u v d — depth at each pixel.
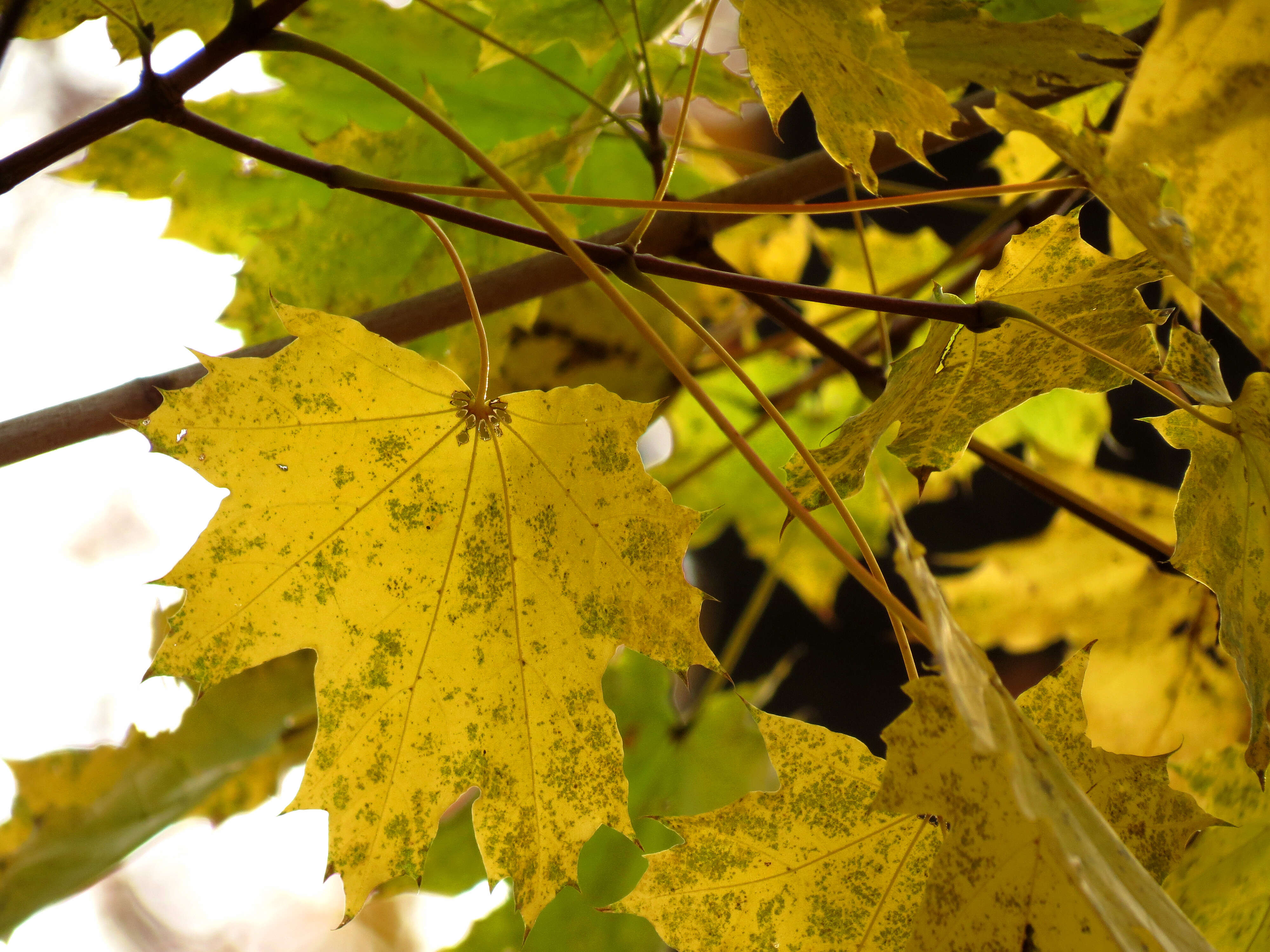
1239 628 0.52
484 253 0.66
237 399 0.51
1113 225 0.66
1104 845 0.46
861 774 0.51
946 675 0.44
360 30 0.65
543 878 0.53
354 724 0.52
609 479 0.53
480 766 0.53
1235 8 0.45
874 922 0.52
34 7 0.53
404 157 0.64
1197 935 0.46
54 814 0.68
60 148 0.52
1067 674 0.52
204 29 0.55
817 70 0.52
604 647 0.53
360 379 0.51
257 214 0.67
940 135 0.52
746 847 0.51
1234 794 0.58
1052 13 0.62
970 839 0.47
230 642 0.51
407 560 0.53
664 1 0.63
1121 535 0.65
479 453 0.53
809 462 0.51
